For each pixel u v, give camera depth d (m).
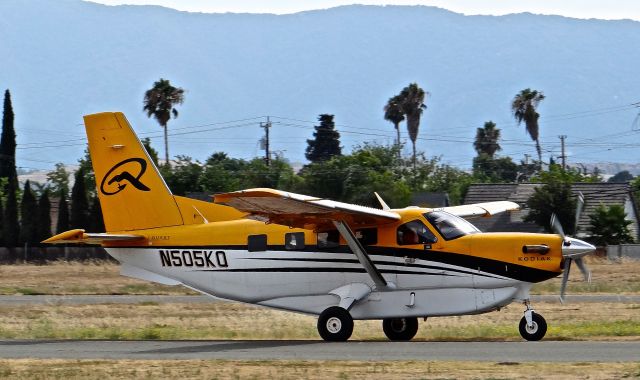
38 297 115.06
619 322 77.31
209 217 74.88
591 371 49.81
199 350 63.53
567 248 67.38
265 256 72.12
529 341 66.12
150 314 92.19
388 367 52.78
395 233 69.69
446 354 58.38
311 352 61.25
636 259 174.00
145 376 51.56
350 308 70.06
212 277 73.56
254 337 73.06
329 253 70.75
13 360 58.72
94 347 66.19
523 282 67.88
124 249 75.44
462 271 68.62
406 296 69.56
